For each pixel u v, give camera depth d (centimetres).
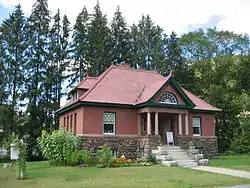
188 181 1167
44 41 3669
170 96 2230
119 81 2422
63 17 3941
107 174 1376
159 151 1934
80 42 3928
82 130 2045
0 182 1204
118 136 2155
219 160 2200
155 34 4512
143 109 2175
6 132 3173
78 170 1531
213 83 3978
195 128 2534
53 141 1822
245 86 3997
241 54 4250
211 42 4453
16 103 3322
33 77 3506
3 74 3384
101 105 2123
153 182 1137
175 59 4156
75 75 3859
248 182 1164
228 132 3134
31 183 1155
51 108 3450
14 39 3462
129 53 4103
